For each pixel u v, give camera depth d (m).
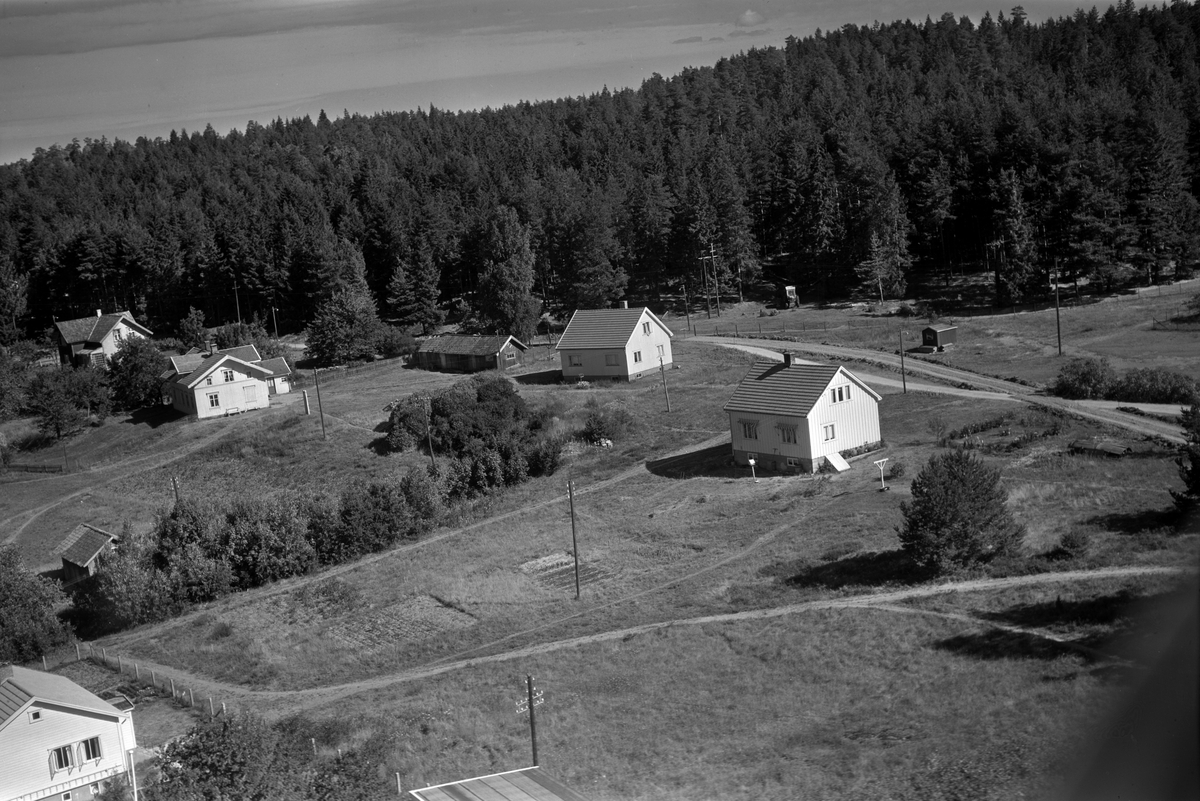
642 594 49.53
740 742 32.88
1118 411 65.69
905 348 94.12
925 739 29.83
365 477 77.25
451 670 44.53
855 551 48.47
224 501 75.12
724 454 70.75
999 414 68.75
